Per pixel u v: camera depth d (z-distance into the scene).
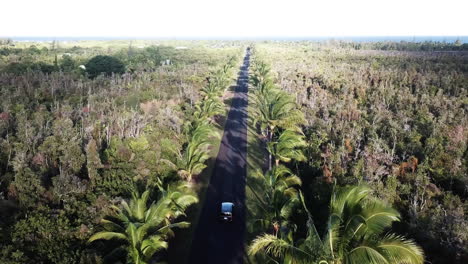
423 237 20.91
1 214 21.70
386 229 22.02
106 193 24.94
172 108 49.06
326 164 30.56
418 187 25.88
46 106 52.72
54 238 19.59
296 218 20.06
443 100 53.84
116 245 20.45
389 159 31.45
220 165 38.06
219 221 26.97
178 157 32.50
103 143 36.75
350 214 16.56
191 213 28.16
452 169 28.81
